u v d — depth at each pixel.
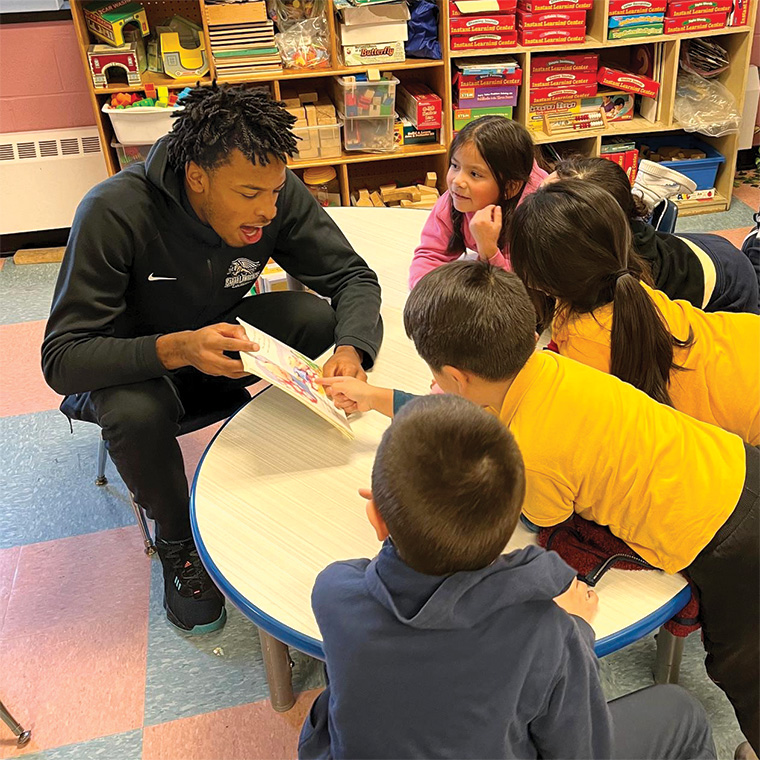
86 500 2.38
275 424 1.54
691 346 1.47
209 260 1.78
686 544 1.17
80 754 1.68
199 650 1.90
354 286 1.86
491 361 1.15
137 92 3.30
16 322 3.29
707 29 3.56
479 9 3.34
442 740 0.90
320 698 1.12
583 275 1.37
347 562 1.01
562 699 0.93
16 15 3.35
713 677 1.35
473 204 1.98
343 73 3.33
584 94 3.64
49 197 3.70
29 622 1.99
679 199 3.88
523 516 1.25
